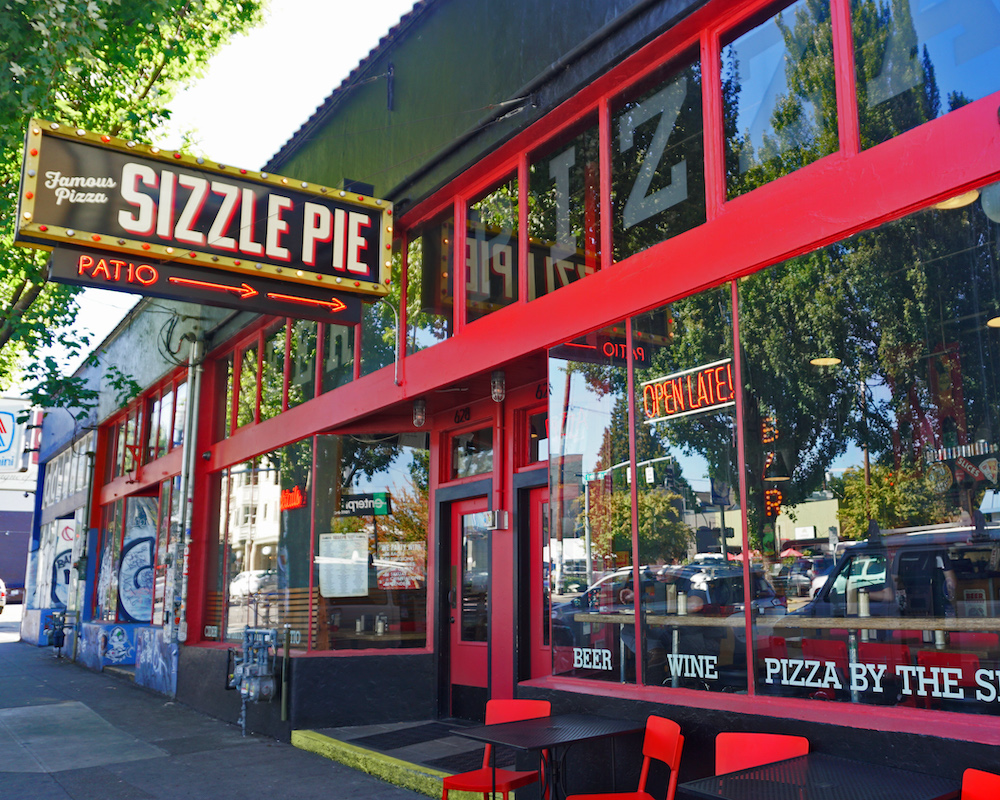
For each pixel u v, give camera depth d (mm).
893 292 4129
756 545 4578
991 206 3742
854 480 4305
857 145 4301
